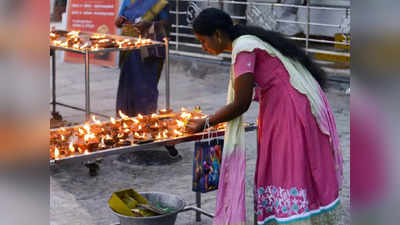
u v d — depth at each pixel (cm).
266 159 313
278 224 309
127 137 346
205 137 338
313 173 306
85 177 487
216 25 309
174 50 952
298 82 305
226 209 317
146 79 579
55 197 441
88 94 495
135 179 483
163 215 325
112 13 768
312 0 847
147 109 584
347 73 758
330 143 315
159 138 336
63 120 653
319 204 312
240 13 915
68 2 813
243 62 301
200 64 876
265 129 313
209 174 333
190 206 396
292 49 315
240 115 312
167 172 500
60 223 391
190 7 962
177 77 889
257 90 323
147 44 542
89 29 790
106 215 410
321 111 309
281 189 306
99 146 317
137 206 343
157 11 572
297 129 301
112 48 514
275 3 876
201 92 799
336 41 810
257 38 311
